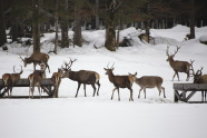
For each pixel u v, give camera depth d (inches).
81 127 818.8
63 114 967.0
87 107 1084.5
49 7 2645.2
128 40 3257.9
